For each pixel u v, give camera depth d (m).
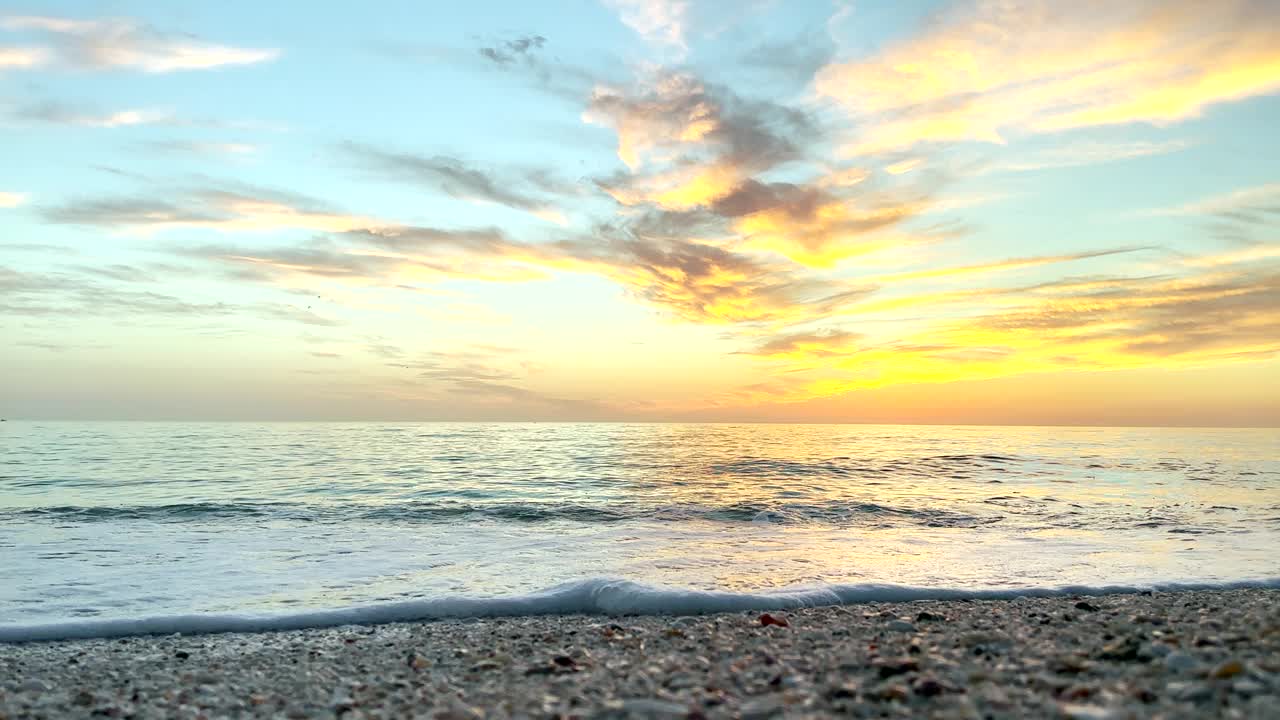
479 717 4.56
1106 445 64.44
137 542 15.13
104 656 7.20
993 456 43.69
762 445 57.75
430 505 21.66
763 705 4.41
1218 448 60.25
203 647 7.55
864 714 4.16
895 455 44.03
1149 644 5.39
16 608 9.73
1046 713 3.94
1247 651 5.01
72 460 39.72
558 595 9.45
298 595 10.53
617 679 5.45
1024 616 7.86
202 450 48.78
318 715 4.91
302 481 29.11
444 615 9.01
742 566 12.60
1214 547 14.76
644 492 25.33
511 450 49.59
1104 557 13.56
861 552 14.09
